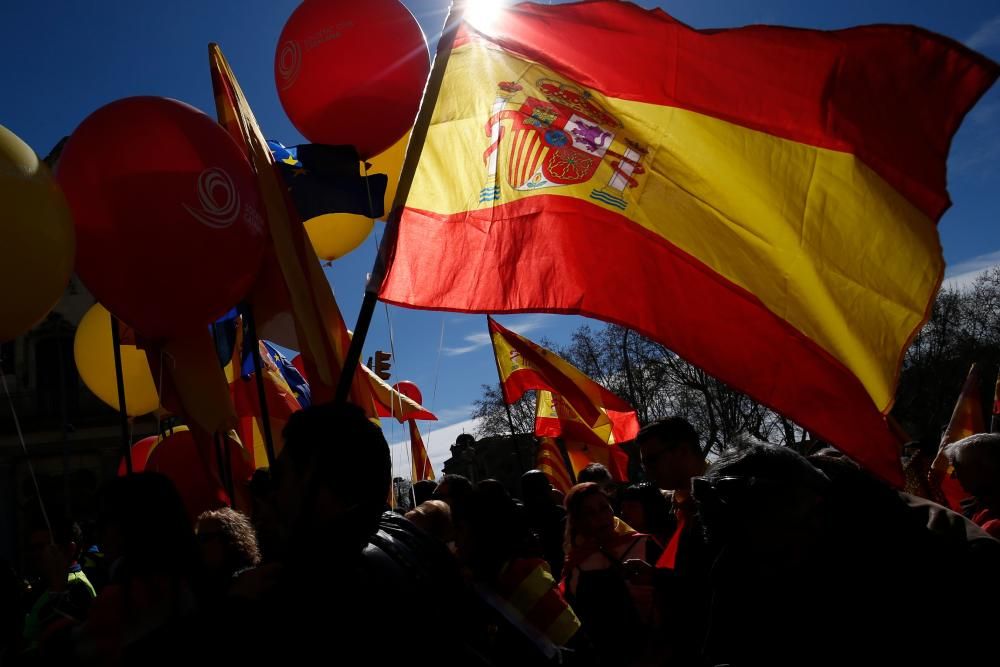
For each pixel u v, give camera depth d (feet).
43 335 103.71
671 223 11.76
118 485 8.94
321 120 13.78
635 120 12.23
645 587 12.02
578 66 12.48
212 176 11.09
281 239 12.29
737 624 6.97
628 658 11.69
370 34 13.42
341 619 5.22
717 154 11.75
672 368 123.85
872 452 10.44
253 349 13.19
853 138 11.07
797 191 11.29
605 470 20.02
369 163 16.10
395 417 20.31
